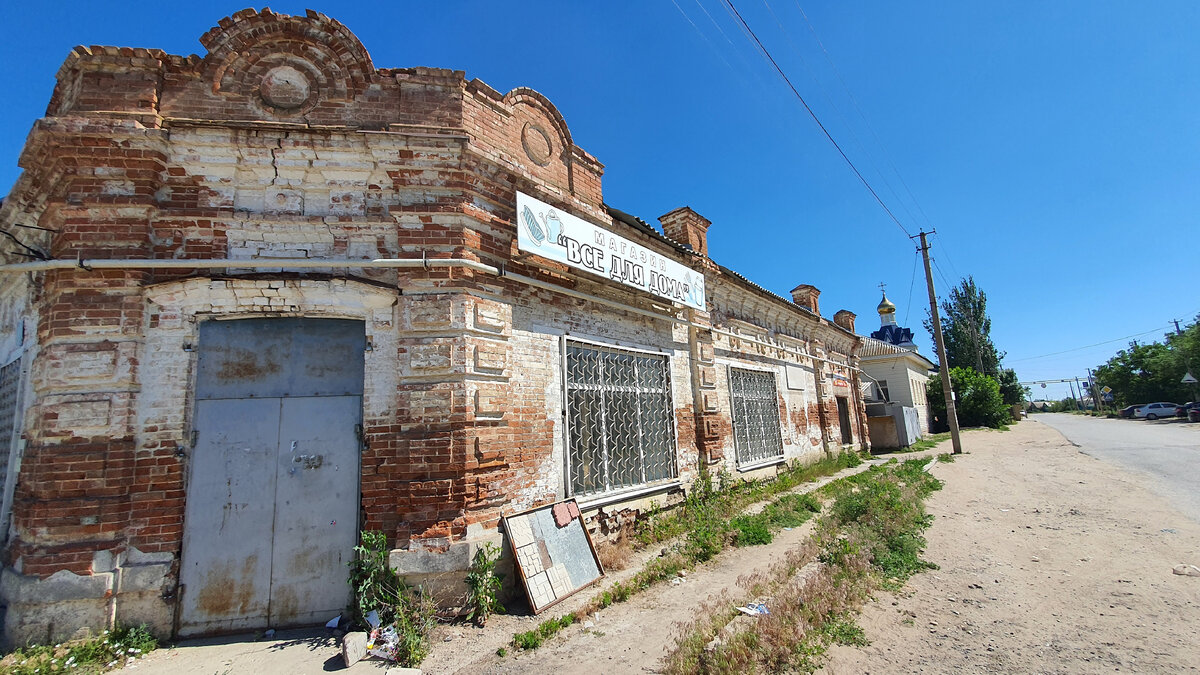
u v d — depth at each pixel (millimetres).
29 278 6070
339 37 5855
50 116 5625
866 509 8336
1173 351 42469
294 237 5520
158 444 4914
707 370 10375
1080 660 3938
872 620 4789
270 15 5664
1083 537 7289
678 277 9414
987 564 6320
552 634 4887
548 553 5914
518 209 6270
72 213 4984
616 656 4387
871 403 24062
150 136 5109
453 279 5641
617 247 7891
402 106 5930
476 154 6031
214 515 5008
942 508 9445
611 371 8094
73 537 4559
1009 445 21516
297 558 5121
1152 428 26734
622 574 6445
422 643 4535
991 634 4445
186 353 5113
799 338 16406
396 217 5672
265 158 5418
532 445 6375
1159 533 7234
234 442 5160
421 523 5141
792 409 14953
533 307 6727
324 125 5605
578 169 8055
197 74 5496
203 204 5336
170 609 4770
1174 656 3914
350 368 5535
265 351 5383
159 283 5031
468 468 5383
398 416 5379
